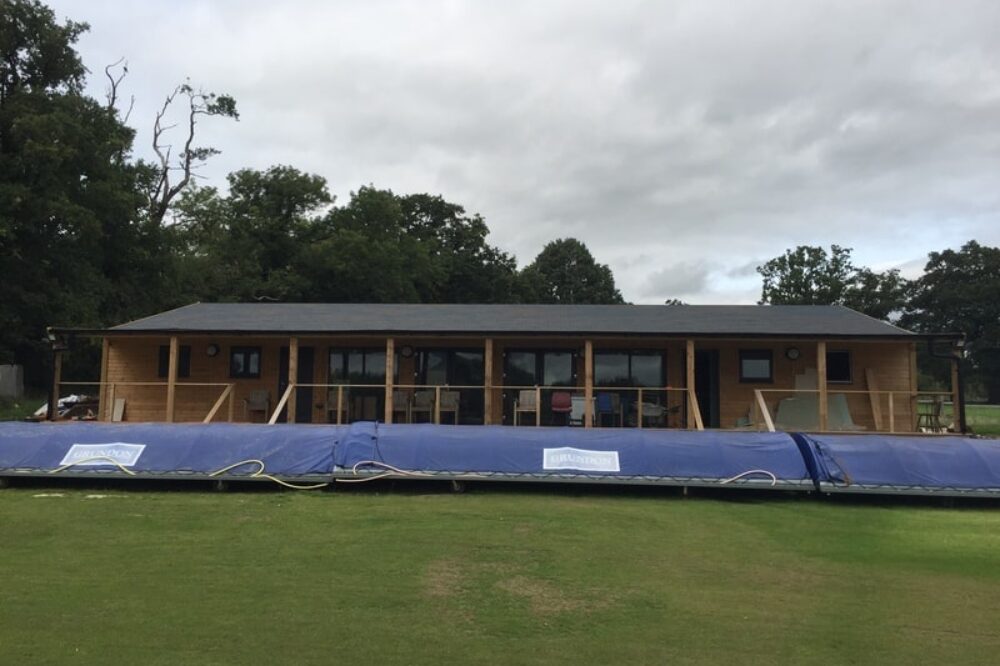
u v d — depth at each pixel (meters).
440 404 17.67
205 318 19.12
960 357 16.44
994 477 11.34
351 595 6.12
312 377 19.11
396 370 19.00
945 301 76.50
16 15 30.20
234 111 45.25
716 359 18.39
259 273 45.25
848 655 5.01
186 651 4.81
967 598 6.39
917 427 17.69
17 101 29.42
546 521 9.40
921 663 4.89
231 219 45.91
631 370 18.64
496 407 18.67
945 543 8.61
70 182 30.67
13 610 5.61
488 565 7.18
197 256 44.72
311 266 46.22
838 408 17.59
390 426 12.81
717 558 7.70
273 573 6.76
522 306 21.89
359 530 8.69
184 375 19.16
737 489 11.99
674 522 9.59
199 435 12.36
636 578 6.84
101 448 12.09
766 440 12.25
